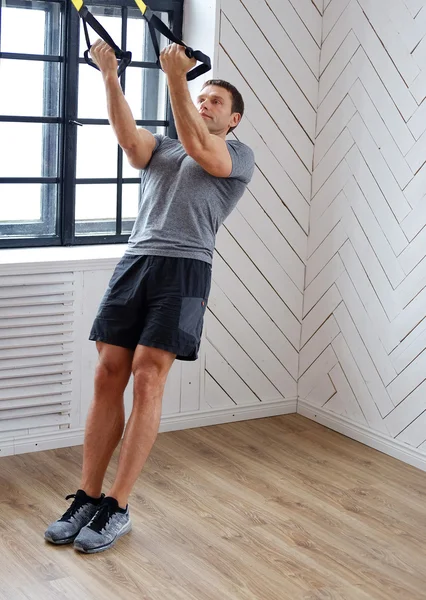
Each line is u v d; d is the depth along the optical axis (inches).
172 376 153.9
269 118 154.6
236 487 132.6
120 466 111.9
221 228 153.4
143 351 109.7
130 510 122.0
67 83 146.7
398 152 143.2
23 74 144.0
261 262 159.2
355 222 152.7
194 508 124.1
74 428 145.3
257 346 162.2
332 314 159.3
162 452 144.9
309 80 157.6
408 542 117.4
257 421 163.2
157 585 102.5
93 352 144.7
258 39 150.9
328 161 157.8
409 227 142.3
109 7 148.5
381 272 148.3
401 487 136.0
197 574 105.6
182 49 100.3
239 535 116.6
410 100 140.3
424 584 106.5
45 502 123.0
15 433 140.1
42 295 137.3
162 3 151.3
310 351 165.2
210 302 155.1
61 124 148.3
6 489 126.6
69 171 149.6
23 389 139.3
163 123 157.8
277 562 109.7
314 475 138.9
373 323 150.8
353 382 155.9
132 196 157.6
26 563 105.7
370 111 147.9
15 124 144.9
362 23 148.5
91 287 142.3
